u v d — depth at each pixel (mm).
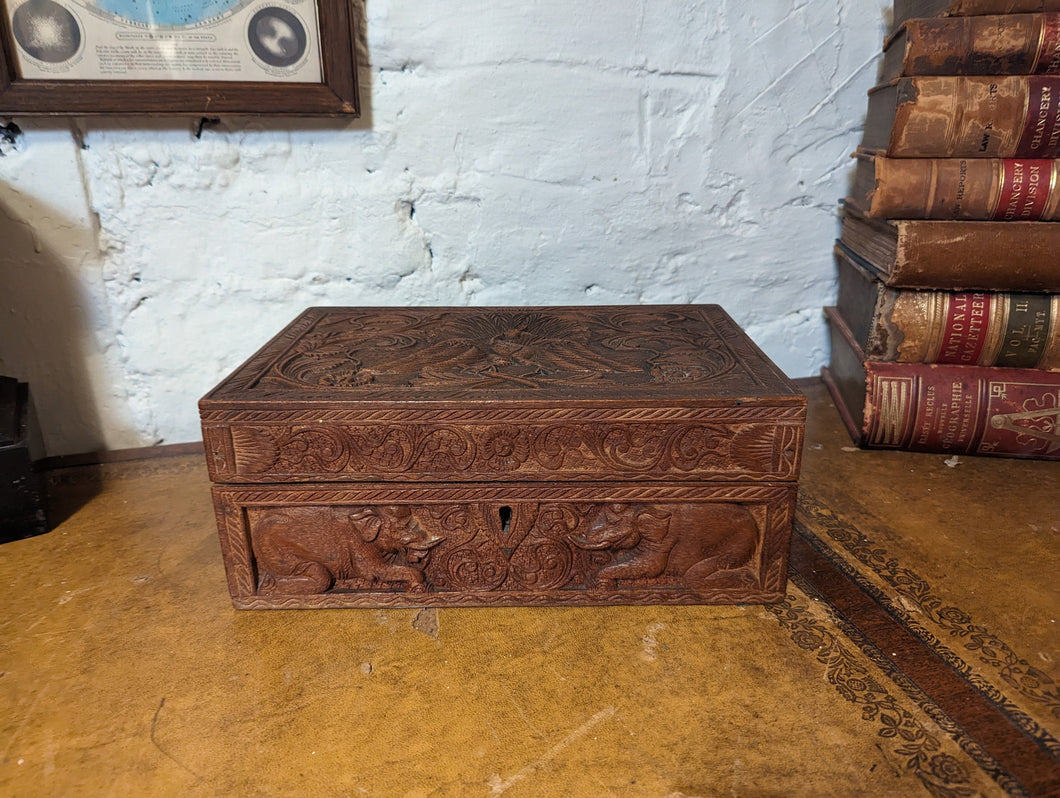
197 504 1740
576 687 1172
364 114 1831
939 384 1784
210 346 1972
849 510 1646
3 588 1430
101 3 1596
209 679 1194
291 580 1357
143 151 1771
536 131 1901
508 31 1803
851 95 1984
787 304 2189
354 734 1086
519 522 1322
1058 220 1631
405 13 1755
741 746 1055
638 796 978
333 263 1959
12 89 1612
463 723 1104
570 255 2043
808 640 1265
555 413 1248
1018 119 1577
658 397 1241
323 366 1422
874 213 1675
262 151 1825
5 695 1161
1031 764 1014
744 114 1960
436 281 2023
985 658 1211
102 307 1873
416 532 1327
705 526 1320
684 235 2062
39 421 1910
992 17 1579
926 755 1032
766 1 1863
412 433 1260
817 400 2176
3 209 1729
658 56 1874
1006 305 1720
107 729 1096
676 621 1323
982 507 1649
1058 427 1753
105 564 1511
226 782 1006
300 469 1282
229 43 1665
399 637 1292
